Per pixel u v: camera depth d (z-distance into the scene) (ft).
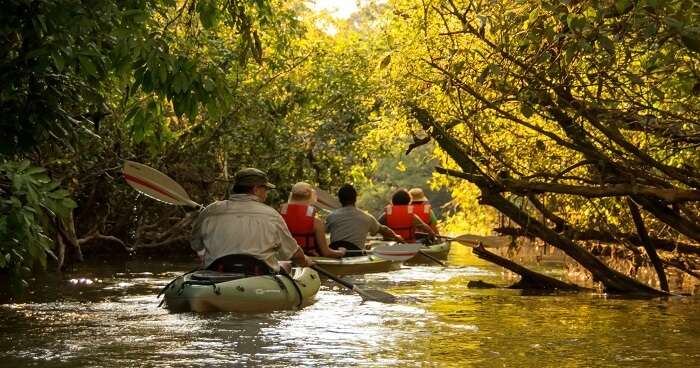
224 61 50.62
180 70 24.22
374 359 23.41
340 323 29.50
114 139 51.85
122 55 23.49
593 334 28.19
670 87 30.09
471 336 27.48
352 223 48.60
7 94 24.79
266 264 32.14
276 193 67.26
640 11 23.81
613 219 45.14
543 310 34.04
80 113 32.78
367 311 32.78
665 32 24.97
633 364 23.35
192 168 61.21
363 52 63.16
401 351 24.67
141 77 23.97
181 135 58.13
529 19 26.45
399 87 36.94
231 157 65.26
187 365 22.22
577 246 40.65
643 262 47.50
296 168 67.05
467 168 37.76
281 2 46.52
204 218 32.53
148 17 24.64
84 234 60.34
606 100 29.27
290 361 22.93
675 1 23.52
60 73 25.16
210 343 25.26
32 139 24.88
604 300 37.58
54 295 37.58
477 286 43.06
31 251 22.98
